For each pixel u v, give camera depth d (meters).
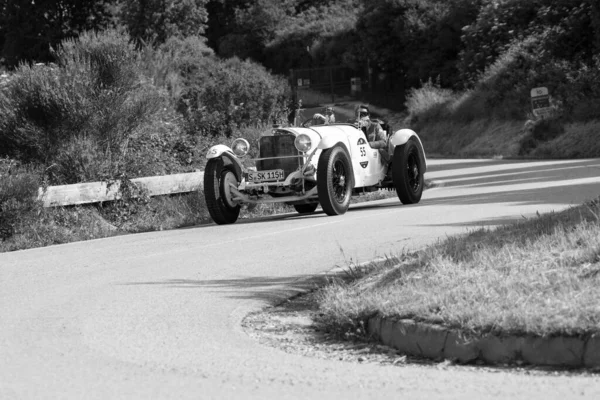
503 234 12.30
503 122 52.69
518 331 8.14
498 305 8.69
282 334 9.98
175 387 7.83
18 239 19.86
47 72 26.45
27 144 25.25
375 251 14.18
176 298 12.02
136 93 27.50
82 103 25.42
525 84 52.91
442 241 13.07
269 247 16.23
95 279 13.96
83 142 24.84
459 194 23.95
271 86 35.91
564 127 44.66
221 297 11.98
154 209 23.23
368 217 19.62
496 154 48.66
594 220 12.10
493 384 7.52
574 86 47.03
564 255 10.11
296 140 20.47
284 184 20.67
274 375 8.14
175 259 15.57
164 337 9.82
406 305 9.25
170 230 20.77
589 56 52.56
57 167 24.39
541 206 18.86
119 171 24.16
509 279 9.46
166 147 27.98
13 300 12.55
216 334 9.92
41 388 7.95
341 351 9.10
